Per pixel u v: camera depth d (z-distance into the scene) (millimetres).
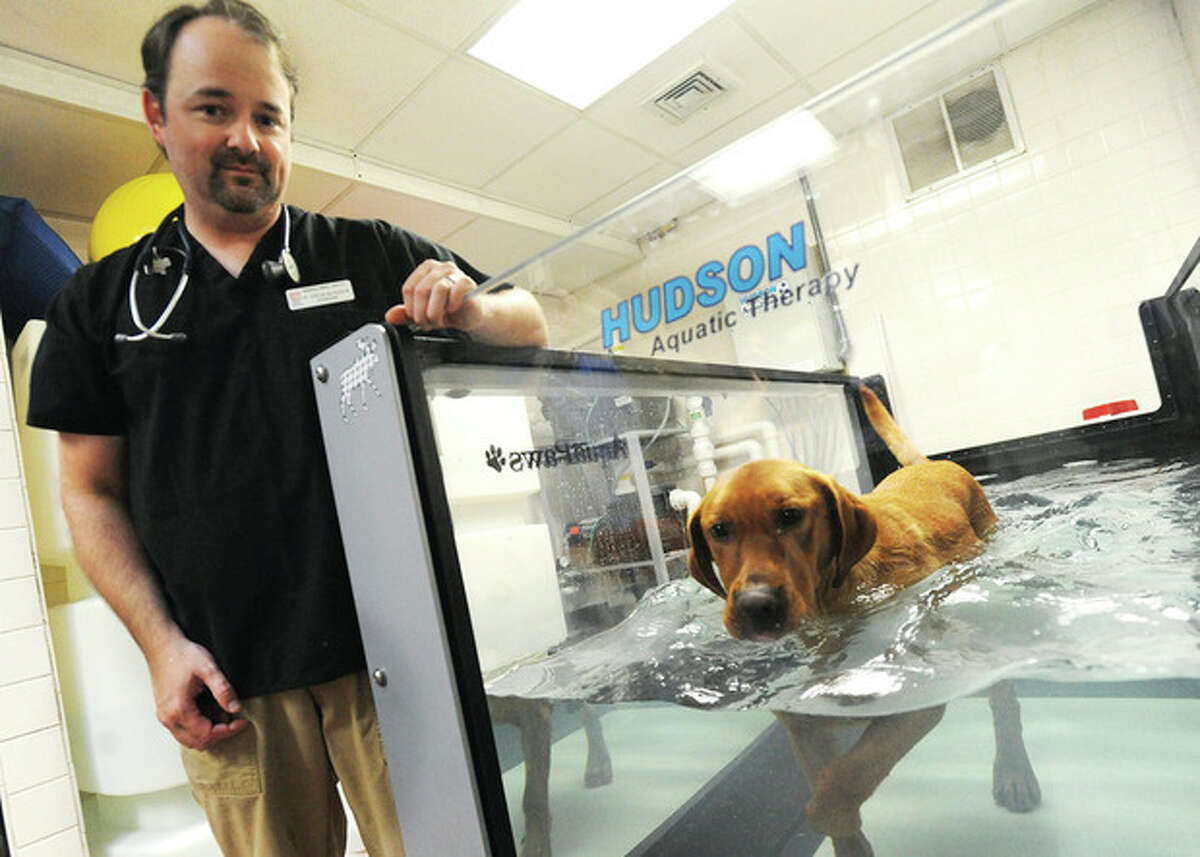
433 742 687
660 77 3160
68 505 1105
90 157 2811
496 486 747
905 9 2936
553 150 3580
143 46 1110
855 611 583
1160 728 468
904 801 553
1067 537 544
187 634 1055
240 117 1072
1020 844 507
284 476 1048
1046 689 503
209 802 1035
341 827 1146
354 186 3434
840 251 639
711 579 661
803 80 3324
